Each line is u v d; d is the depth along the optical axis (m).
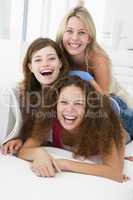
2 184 0.84
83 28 1.31
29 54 1.16
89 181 0.90
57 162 0.96
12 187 0.83
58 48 1.21
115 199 0.83
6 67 1.28
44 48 1.14
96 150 1.06
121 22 1.84
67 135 1.13
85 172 0.95
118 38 1.85
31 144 1.11
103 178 0.93
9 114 1.13
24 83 1.18
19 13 1.78
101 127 1.05
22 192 0.81
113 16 1.85
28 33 1.86
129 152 1.19
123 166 1.02
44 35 1.89
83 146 1.06
